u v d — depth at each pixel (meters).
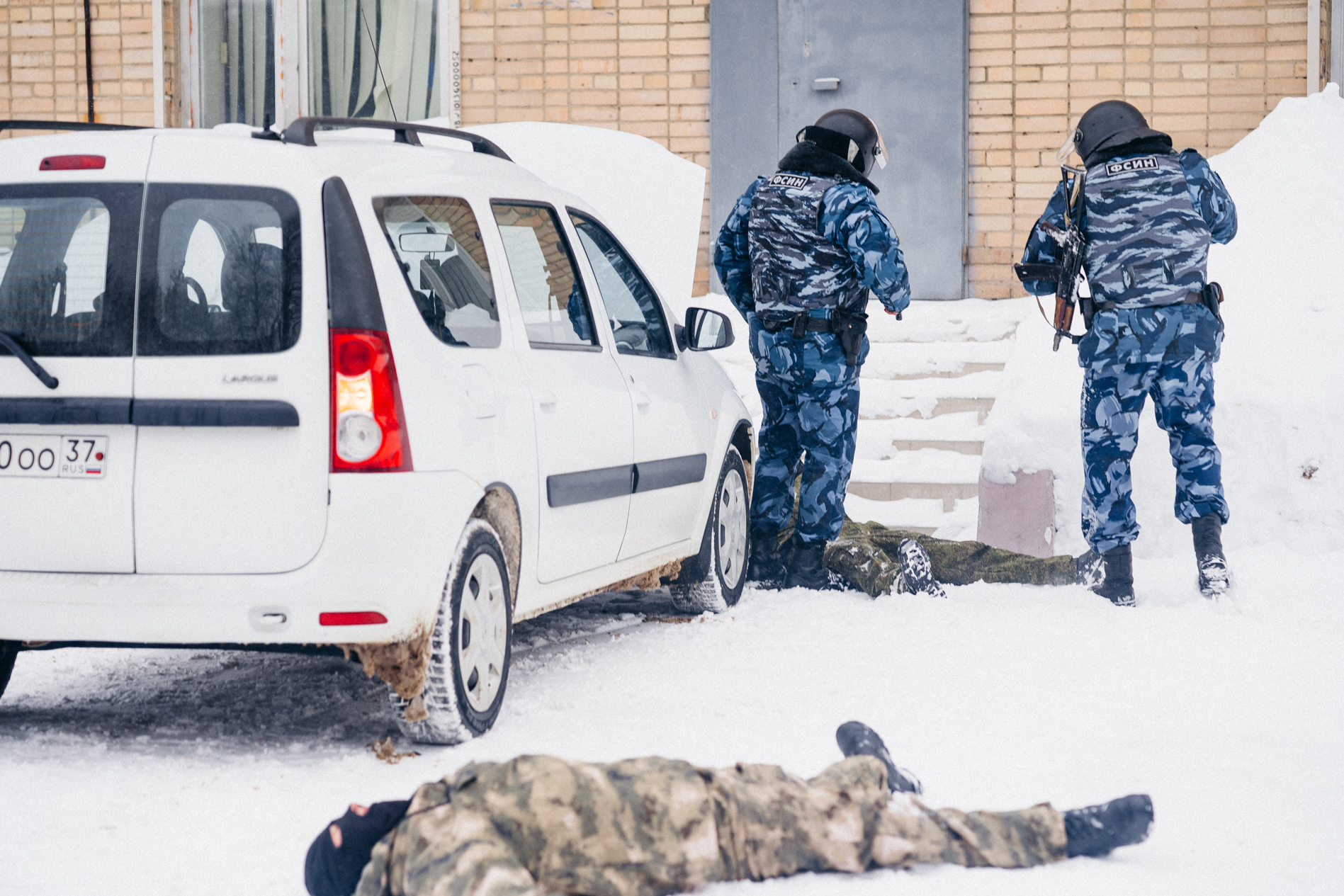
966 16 10.72
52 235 4.00
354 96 11.79
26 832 3.32
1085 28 10.62
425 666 3.95
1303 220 9.12
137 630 3.82
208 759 4.00
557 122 11.36
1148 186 6.32
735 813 2.69
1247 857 2.99
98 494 3.86
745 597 6.84
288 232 3.90
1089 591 6.52
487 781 2.56
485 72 11.47
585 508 4.89
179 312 3.88
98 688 4.99
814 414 6.77
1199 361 6.30
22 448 3.92
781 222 6.66
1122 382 6.34
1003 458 7.64
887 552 7.11
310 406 3.79
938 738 4.09
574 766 2.61
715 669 5.12
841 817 2.78
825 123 6.75
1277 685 4.70
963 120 10.74
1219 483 6.30
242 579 3.78
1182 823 3.24
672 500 5.73
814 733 4.17
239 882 2.99
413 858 2.45
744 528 6.73
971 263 10.91
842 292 6.66
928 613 6.16
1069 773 3.70
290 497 3.78
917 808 2.89
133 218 3.97
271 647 3.91
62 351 3.90
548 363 4.73
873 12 10.78
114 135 4.10
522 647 5.62
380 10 11.66
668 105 11.25
